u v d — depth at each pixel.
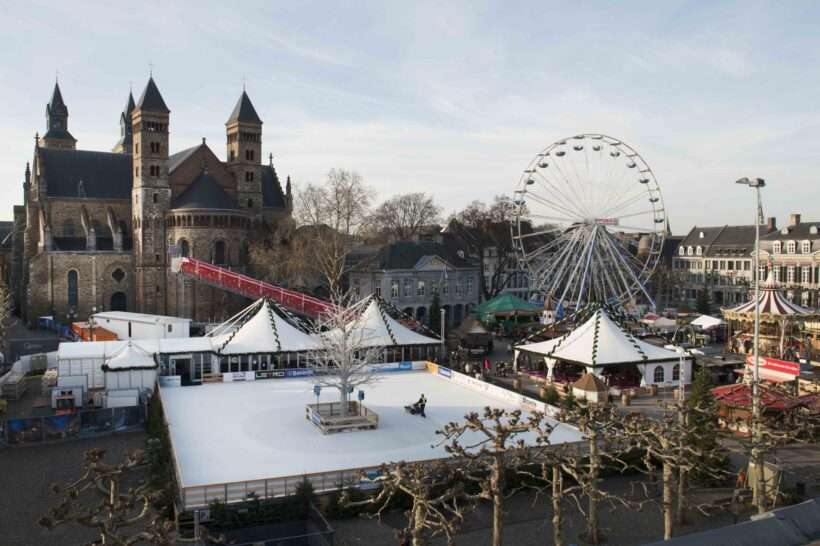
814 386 52.53
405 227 157.50
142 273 108.69
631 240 177.00
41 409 52.56
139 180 108.69
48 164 115.44
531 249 131.50
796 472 37.19
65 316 108.12
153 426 43.72
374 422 45.31
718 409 44.28
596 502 29.03
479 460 32.75
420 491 24.09
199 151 116.75
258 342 64.88
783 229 126.50
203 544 26.66
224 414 49.28
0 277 135.62
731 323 81.50
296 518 30.94
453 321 114.38
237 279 92.06
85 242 115.94
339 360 50.16
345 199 119.81
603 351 59.06
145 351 59.06
